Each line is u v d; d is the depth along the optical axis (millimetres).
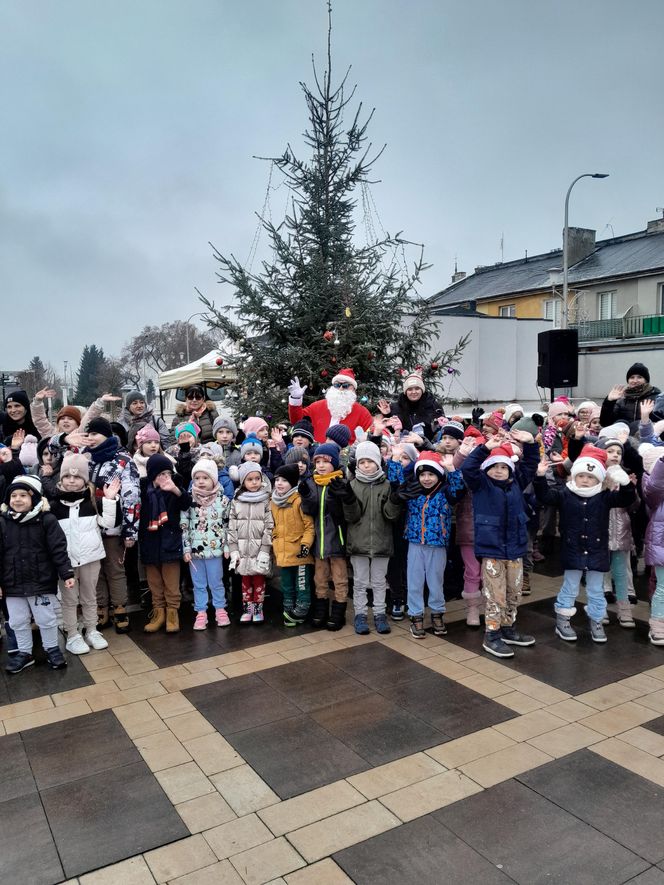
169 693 4484
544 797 3260
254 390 8344
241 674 4766
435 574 5391
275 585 7094
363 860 2848
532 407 19344
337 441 6434
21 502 4734
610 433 6215
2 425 7238
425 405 7746
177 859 2885
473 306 31125
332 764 3584
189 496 5613
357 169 8477
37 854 2938
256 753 3707
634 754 3639
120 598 5691
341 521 5508
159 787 3410
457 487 5324
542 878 2721
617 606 5918
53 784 3457
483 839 2963
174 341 60000
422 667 4836
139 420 7270
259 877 2768
